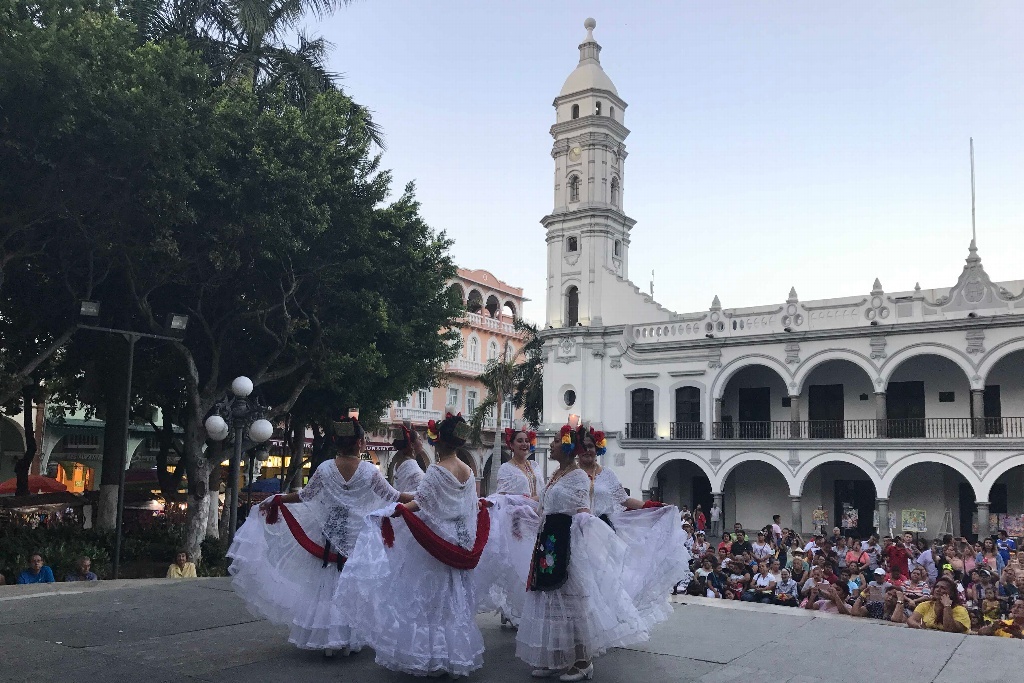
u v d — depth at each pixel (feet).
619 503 20.59
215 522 76.28
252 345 67.72
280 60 70.49
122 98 41.06
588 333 122.11
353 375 64.64
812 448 101.91
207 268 58.08
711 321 112.78
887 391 105.50
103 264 55.52
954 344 95.55
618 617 18.15
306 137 55.36
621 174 130.62
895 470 96.37
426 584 17.40
